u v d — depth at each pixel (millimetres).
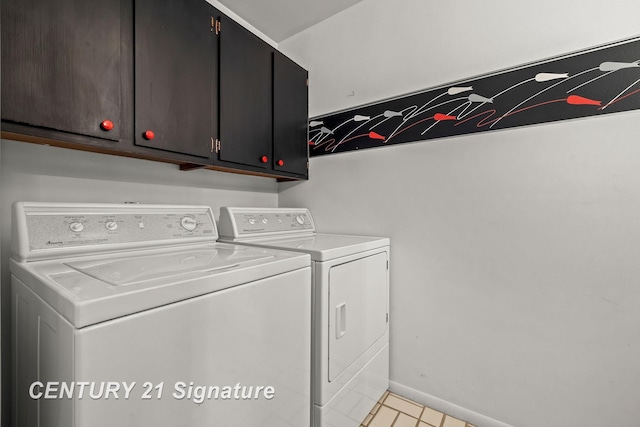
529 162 1399
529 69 1400
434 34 1679
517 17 1432
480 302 1530
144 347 673
